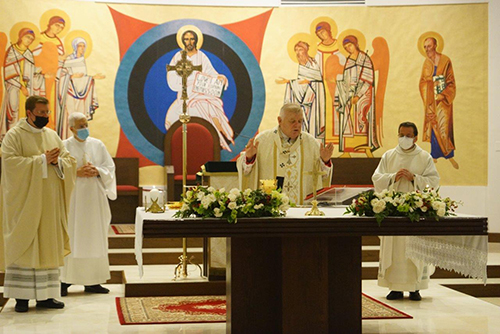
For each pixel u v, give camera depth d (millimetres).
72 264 6668
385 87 11219
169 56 11188
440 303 6199
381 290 6957
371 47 11242
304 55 11250
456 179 11086
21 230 5688
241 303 4176
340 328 4387
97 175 6824
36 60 10727
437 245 4281
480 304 6152
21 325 5207
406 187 6523
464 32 11133
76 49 10898
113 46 11031
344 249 4395
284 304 3977
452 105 11141
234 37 11258
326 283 3990
